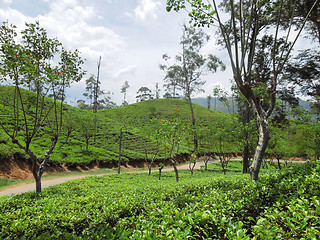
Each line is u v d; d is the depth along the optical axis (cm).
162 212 419
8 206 666
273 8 696
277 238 251
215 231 312
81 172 2439
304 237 256
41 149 2367
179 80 4262
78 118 2836
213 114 7181
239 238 246
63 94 1039
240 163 3781
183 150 4006
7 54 803
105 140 3647
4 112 2778
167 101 8144
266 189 460
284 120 1994
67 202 654
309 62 1678
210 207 382
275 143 2025
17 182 1716
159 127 1792
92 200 656
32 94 3459
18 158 1969
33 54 884
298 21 1288
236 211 368
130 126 5022
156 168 3162
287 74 1709
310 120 1845
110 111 6166
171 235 268
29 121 2855
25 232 436
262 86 975
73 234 437
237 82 642
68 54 986
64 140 2934
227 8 966
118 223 411
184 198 506
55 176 2109
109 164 2870
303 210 289
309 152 2116
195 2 619
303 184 429
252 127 1625
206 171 2625
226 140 1992
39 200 726
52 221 480
